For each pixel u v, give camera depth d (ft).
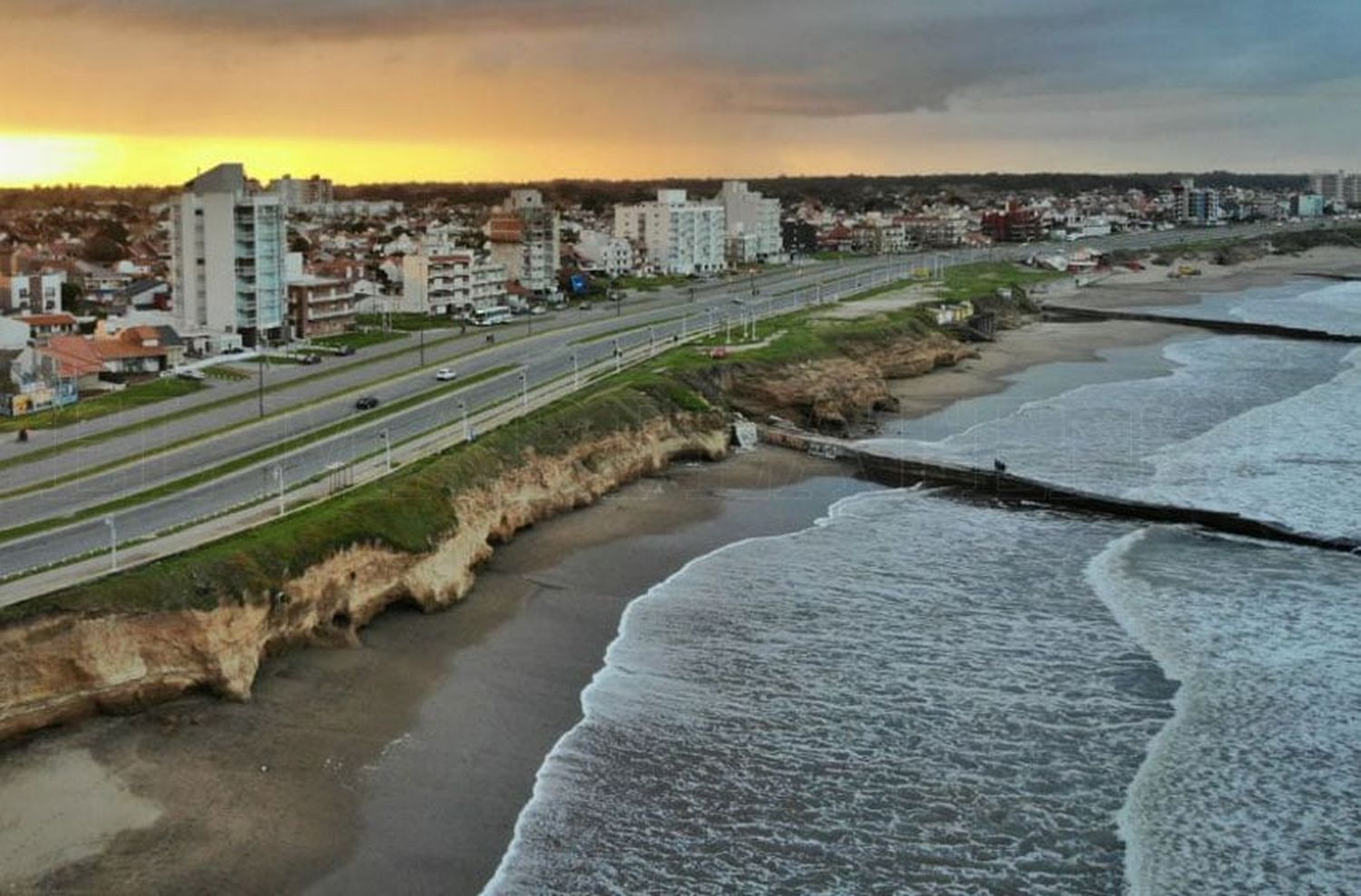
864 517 296.30
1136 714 183.21
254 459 286.25
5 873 135.54
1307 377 490.90
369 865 141.59
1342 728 177.88
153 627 175.83
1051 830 151.53
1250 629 217.56
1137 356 559.38
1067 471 336.49
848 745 173.47
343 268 641.81
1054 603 232.32
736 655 206.18
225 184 505.25
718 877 141.49
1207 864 144.25
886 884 140.56
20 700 161.79
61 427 325.42
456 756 167.73
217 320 500.33
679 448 350.84
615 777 163.43
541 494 288.30
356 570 213.66
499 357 459.73
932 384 488.02
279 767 162.20
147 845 142.41
